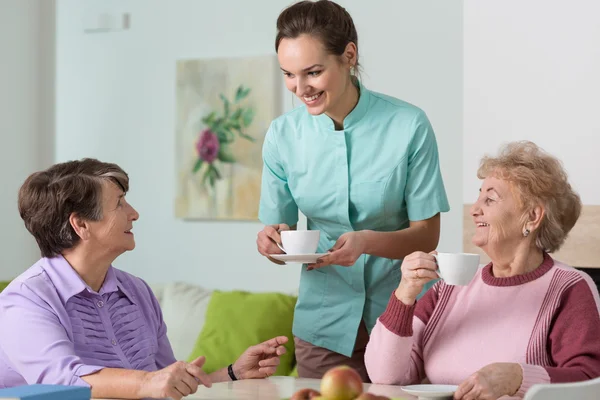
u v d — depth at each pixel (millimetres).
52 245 2123
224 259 4637
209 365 4090
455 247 4102
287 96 4516
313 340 2623
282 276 4484
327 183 2553
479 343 2051
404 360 2080
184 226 4734
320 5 2318
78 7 4973
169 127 4770
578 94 3451
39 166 5008
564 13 3471
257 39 4574
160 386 1818
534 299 2037
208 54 4688
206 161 4664
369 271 2551
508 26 3574
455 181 4105
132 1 4863
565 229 2107
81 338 2088
